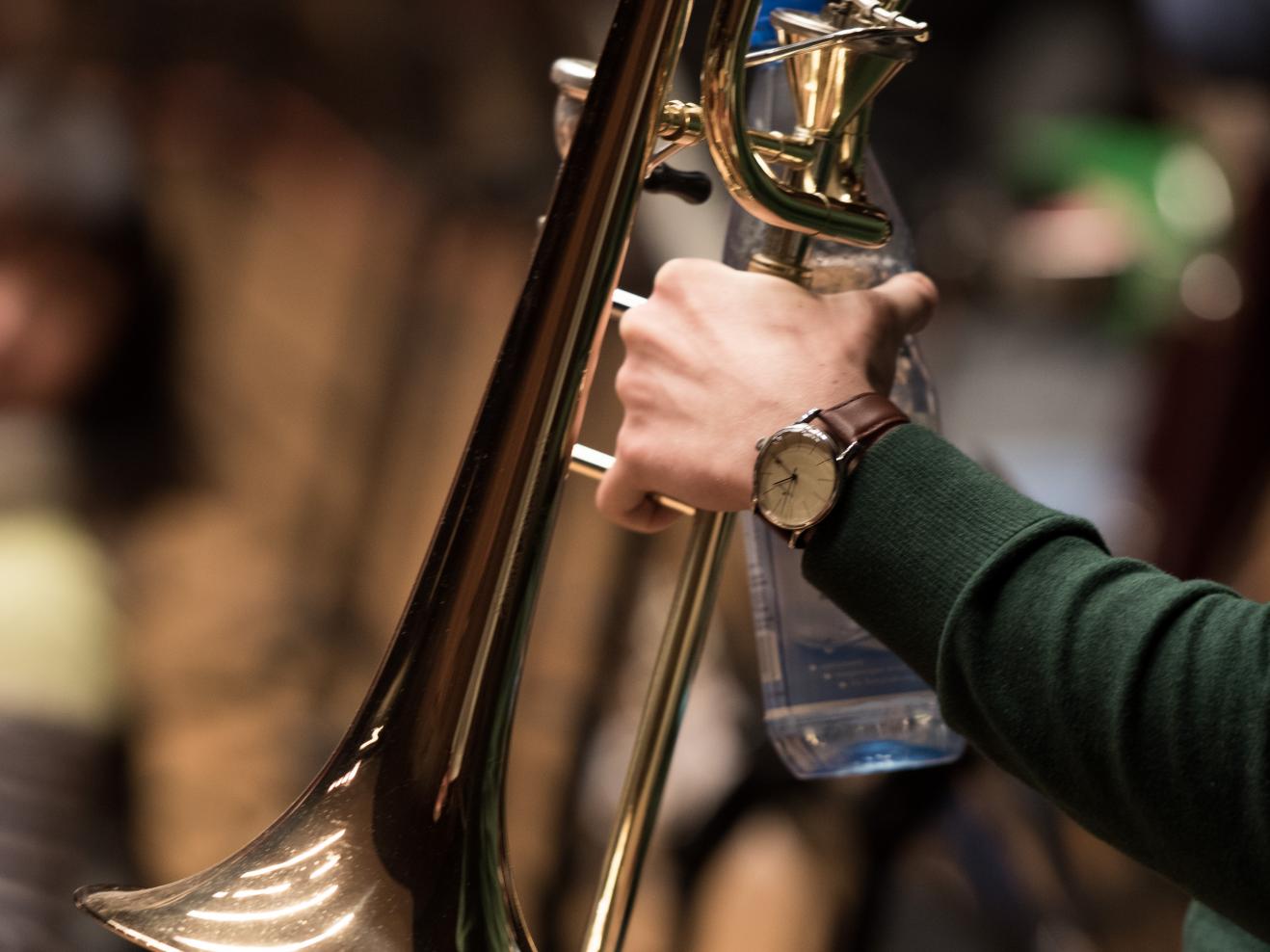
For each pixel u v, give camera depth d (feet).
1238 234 9.44
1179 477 9.32
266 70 9.05
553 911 7.81
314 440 8.58
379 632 8.46
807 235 5.02
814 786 7.09
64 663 6.84
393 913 4.56
